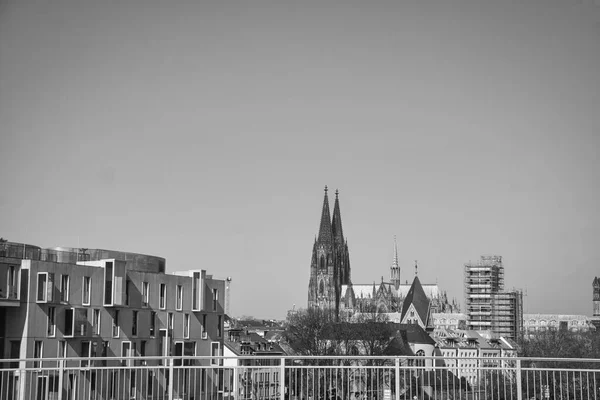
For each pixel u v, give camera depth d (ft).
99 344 322.96
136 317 343.46
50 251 361.51
